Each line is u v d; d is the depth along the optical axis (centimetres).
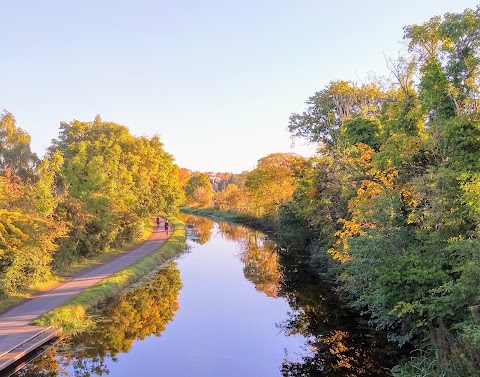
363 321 1880
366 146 2212
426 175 1436
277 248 4331
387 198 1634
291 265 3369
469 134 1359
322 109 3919
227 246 4566
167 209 5481
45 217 2194
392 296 1263
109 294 2109
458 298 1053
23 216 1862
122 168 3688
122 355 1470
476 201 1166
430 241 1329
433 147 1605
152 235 4544
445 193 1351
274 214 5303
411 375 1112
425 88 1681
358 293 1884
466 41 1644
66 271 2438
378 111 2619
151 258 3069
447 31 1661
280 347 1589
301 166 3753
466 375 854
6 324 1527
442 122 1580
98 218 2861
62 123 4100
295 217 3697
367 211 1636
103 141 3859
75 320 1698
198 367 1389
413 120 1806
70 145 3694
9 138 4175
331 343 1614
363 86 3127
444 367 951
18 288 1919
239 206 8594
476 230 1173
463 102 1588
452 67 1653
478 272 996
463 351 880
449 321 1158
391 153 1747
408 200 1709
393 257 1307
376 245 1437
